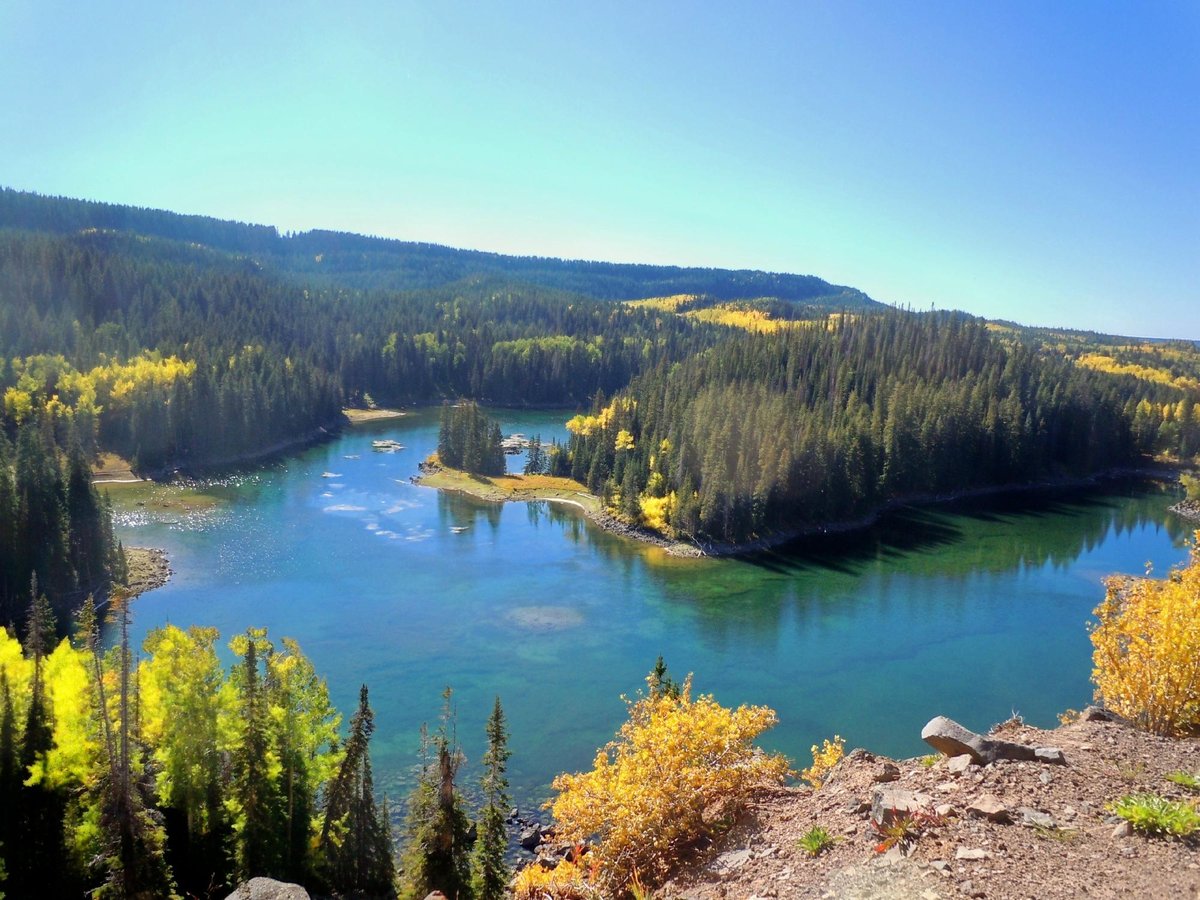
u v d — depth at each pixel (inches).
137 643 2677.2
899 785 659.4
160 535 3932.1
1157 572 3745.1
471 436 5649.6
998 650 2719.0
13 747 1379.2
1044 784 619.8
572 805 794.2
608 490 4766.2
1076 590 3435.0
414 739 2034.9
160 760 1457.9
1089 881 487.8
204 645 1503.4
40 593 3011.8
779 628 2920.8
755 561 3868.1
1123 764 658.2
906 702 2299.5
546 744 2015.3
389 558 3722.9
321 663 2524.6
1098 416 6663.4
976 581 3565.5
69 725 1435.8
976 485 5807.1
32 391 5408.5
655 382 6565.0
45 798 1401.3
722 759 760.3
